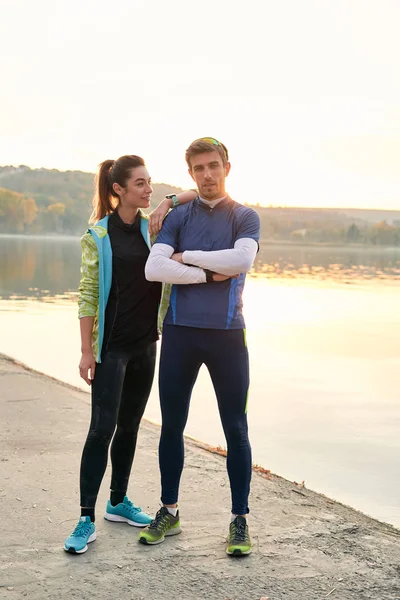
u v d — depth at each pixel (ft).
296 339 36.81
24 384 21.54
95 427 10.44
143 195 10.63
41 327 39.75
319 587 9.31
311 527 11.35
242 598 8.96
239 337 10.44
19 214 541.34
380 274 99.50
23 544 10.48
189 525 11.34
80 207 579.48
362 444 18.31
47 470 13.78
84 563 9.89
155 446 15.61
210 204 10.53
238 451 10.46
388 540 10.96
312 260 154.61
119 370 10.53
